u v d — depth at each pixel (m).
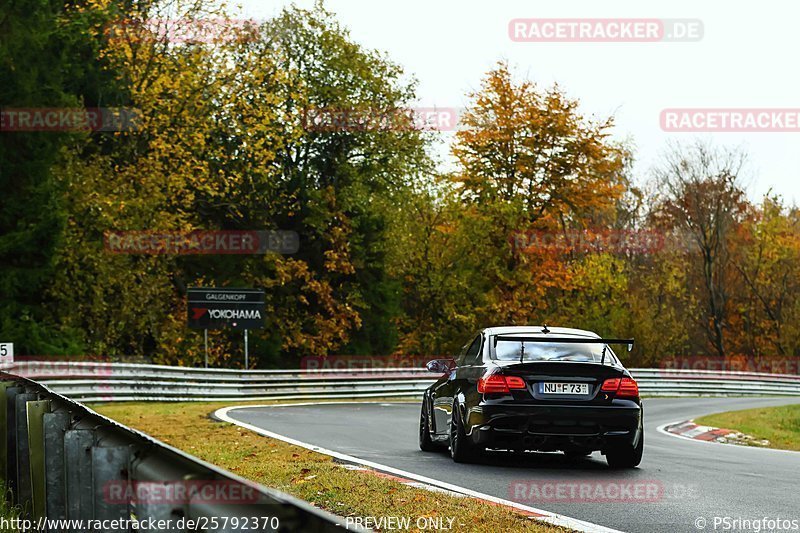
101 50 104.56
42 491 15.09
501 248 139.38
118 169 108.06
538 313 147.25
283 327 134.25
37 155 87.31
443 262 140.38
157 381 70.69
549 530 18.25
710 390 111.75
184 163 107.06
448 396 32.34
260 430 41.09
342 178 143.12
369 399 88.25
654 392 105.31
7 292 85.25
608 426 29.20
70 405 15.75
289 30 135.25
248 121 111.81
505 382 29.33
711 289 177.25
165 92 108.06
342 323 138.25
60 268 94.81
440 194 139.75
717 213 174.88
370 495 21.98
